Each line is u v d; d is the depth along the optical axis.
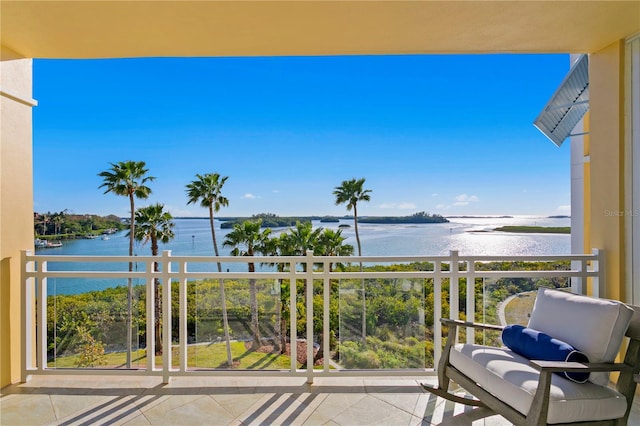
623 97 3.40
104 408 2.97
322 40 3.42
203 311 3.47
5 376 3.36
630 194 3.34
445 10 2.90
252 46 3.52
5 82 3.37
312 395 3.20
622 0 2.75
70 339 3.50
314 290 3.48
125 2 2.72
